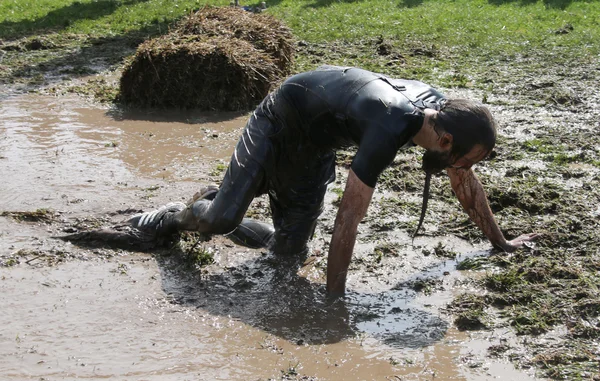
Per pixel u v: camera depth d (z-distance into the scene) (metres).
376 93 6.96
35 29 26.09
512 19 25.05
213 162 12.13
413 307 7.53
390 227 9.43
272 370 6.46
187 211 8.29
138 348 6.81
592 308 7.29
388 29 24.08
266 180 7.83
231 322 7.28
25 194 10.49
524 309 7.40
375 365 6.52
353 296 7.75
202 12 18.09
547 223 9.30
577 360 6.51
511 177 11.09
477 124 6.61
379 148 6.81
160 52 15.47
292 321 7.30
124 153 12.54
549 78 17.41
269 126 7.61
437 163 6.87
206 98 15.57
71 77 18.55
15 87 17.42
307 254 8.73
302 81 7.46
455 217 9.65
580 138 12.92
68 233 9.33
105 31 25.48
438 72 18.27
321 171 8.14
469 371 6.41
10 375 6.36
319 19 26.22
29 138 13.28
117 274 8.30
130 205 10.19
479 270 8.27
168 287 8.02
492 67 18.75
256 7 28.95
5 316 7.35
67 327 7.16
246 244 8.83
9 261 8.48
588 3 27.41
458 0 29.42
